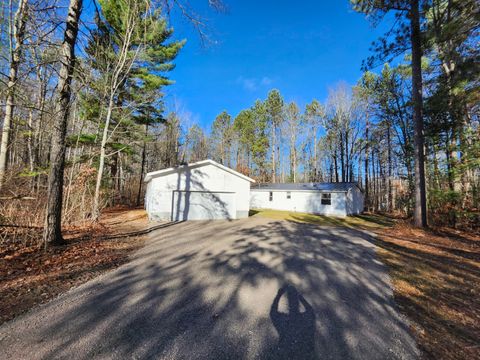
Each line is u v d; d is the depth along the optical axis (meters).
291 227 11.75
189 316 3.07
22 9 6.06
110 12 10.88
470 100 9.43
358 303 3.62
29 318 2.87
